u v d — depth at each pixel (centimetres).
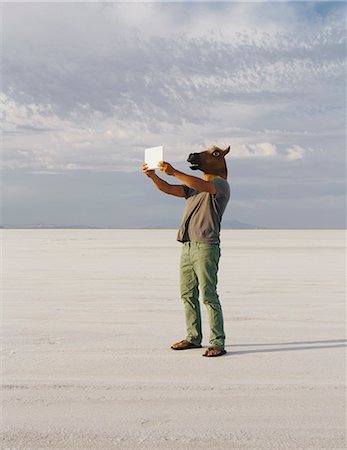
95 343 430
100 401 291
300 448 231
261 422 261
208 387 317
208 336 473
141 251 1739
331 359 386
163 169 416
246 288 774
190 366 365
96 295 693
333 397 299
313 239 3544
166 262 1244
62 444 235
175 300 652
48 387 316
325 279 891
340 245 2362
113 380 331
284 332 477
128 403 288
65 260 1306
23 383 324
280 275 958
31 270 1035
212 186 414
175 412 275
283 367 363
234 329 489
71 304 620
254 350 413
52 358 383
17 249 1880
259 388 316
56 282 836
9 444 235
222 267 1128
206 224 421
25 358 383
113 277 909
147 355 395
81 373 346
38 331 473
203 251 416
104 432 248
